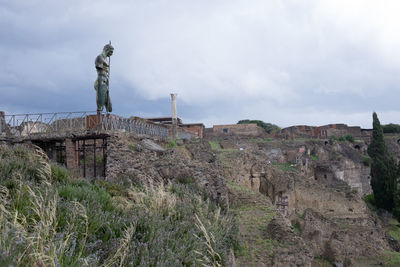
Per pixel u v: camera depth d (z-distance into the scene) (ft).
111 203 22.38
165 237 17.98
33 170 27.63
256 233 38.99
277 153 160.25
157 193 27.58
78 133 49.19
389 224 110.01
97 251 13.01
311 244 71.36
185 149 73.82
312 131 232.73
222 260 21.03
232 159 78.07
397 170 134.82
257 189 83.82
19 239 10.80
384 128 259.19
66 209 16.84
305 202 92.32
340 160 156.76
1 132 55.21
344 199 94.58
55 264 10.01
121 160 46.11
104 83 54.24
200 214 27.35
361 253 75.10
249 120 330.95
